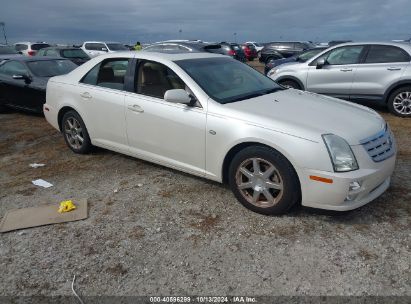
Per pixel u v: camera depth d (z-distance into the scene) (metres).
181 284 2.75
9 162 5.48
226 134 3.64
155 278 2.82
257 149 3.47
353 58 7.90
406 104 7.45
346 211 3.35
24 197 4.24
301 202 3.40
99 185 4.48
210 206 3.84
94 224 3.60
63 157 5.55
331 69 8.10
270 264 2.92
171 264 2.97
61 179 4.72
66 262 3.05
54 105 5.54
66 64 9.38
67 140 5.64
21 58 9.03
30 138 6.73
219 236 3.31
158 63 4.35
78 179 4.69
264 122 3.47
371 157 3.30
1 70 9.08
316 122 3.45
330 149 3.19
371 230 3.30
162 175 4.67
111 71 4.82
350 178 3.14
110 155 5.52
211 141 3.78
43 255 3.16
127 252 3.14
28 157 5.66
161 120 4.16
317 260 2.94
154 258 3.05
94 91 4.92
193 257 3.04
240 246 3.16
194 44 12.74
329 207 3.27
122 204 3.97
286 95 4.32
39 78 8.38
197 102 3.92
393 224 3.38
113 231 3.46
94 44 19.95
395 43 7.58
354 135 3.32
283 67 8.92
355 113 3.82
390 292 2.58
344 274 2.77
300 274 2.79
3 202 4.14
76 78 5.25
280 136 3.33
